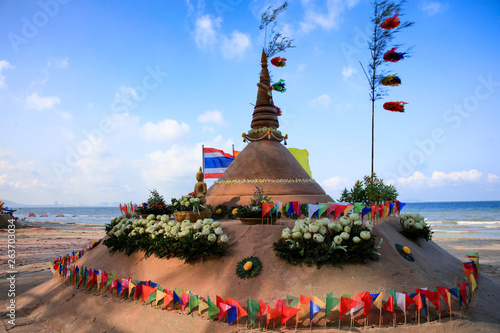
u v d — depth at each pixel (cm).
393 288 661
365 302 588
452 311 645
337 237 694
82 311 756
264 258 718
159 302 693
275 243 727
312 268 690
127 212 1099
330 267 689
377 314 608
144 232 864
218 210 1006
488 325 625
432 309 637
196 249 730
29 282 1200
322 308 587
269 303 632
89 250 1101
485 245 2281
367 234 695
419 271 735
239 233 790
